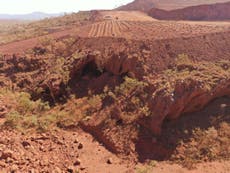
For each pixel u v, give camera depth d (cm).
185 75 1730
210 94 1606
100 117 1688
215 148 1451
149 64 1973
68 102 1927
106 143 1523
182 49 2128
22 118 1541
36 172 963
